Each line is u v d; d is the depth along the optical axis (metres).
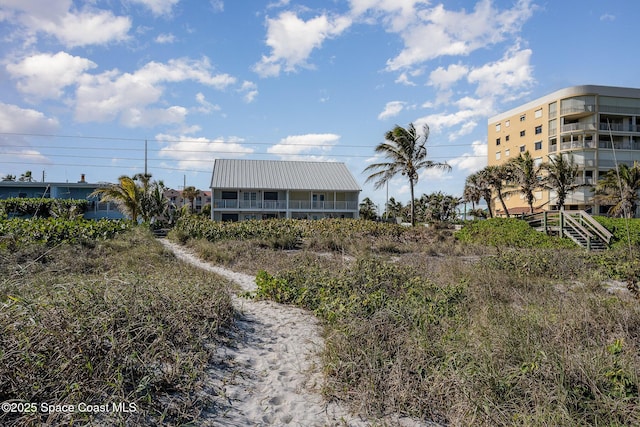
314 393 3.81
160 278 6.56
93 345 3.49
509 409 3.23
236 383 3.89
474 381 3.47
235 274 10.89
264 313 6.57
